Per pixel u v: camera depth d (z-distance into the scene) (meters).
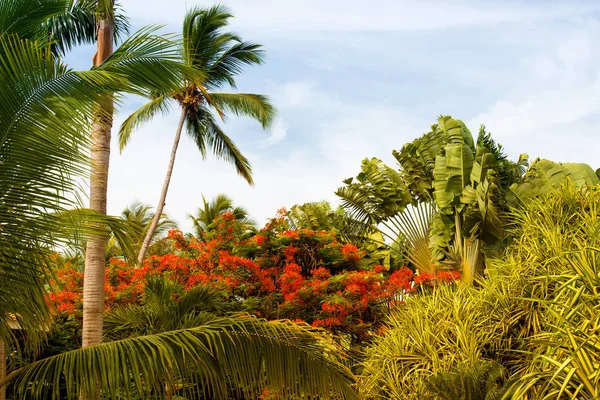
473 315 6.22
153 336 4.91
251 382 5.25
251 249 11.75
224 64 19.05
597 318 3.87
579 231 5.61
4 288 4.60
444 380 5.48
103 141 6.72
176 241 12.19
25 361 5.55
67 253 4.91
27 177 4.61
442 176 15.50
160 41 5.18
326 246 11.87
